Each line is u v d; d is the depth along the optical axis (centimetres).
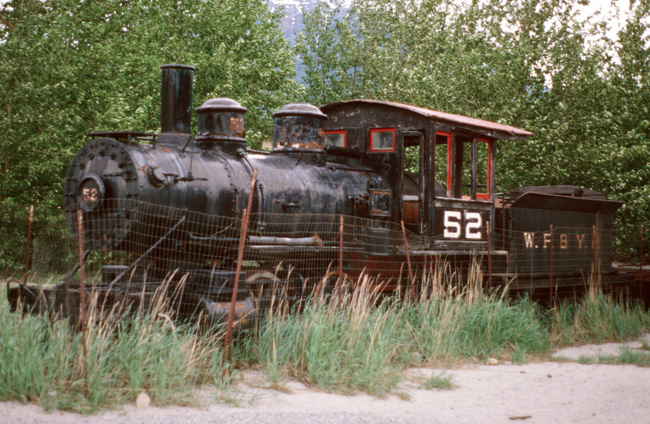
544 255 1183
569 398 654
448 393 657
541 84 1930
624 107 1825
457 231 1023
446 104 2002
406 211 1027
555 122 1805
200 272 726
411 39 2934
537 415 587
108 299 684
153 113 1889
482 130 1071
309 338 698
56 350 579
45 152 1589
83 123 1722
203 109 857
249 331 710
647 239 1758
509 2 2016
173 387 577
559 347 981
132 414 510
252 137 2088
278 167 875
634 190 1745
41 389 529
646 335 1125
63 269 918
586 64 1855
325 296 806
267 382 632
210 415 517
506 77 1864
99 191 744
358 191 951
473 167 1070
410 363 772
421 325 846
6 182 1591
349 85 3228
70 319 682
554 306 1096
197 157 806
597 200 1326
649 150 1756
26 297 736
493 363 824
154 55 1952
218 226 786
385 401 607
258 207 817
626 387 707
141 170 732
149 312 662
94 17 1905
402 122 1001
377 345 722
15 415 483
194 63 2025
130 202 727
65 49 1775
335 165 966
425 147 979
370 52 3109
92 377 545
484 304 925
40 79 1633
